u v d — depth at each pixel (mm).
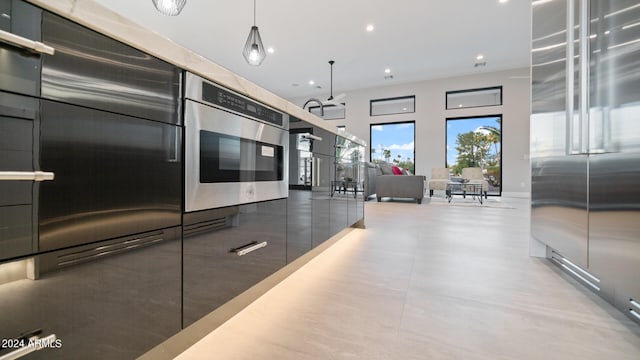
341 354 841
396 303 1177
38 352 496
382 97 7676
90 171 565
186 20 4438
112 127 605
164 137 731
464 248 2039
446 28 4617
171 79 749
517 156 6477
